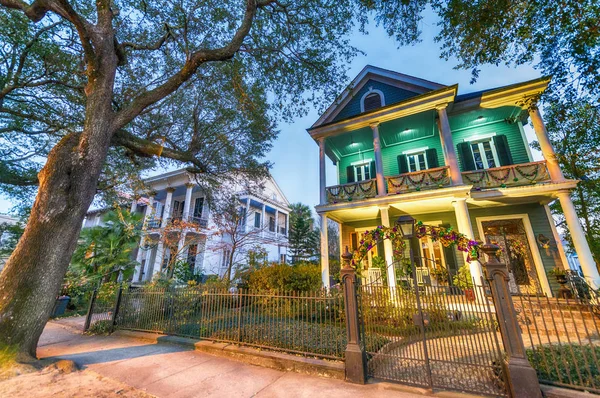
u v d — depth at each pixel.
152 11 7.15
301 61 8.27
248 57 8.26
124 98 8.02
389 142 12.02
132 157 7.84
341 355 4.10
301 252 26.81
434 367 4.21
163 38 7.30
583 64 4.91
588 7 4.55
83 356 4.73
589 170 8.02
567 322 5.70
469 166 10.18
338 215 10.90
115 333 6.55
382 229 4.50
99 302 7.33
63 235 4.44
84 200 4.73
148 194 12.22
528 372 2.88
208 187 11.14
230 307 5.46
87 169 4.80
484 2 5.23
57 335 6.56
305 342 4.68
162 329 6.05
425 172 8.73
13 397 3.00
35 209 4.43
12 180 8.19
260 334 4.99
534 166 7.95
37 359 4.07
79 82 7.53
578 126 6.27
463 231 7.73
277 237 21.38
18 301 3.99
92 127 5.02
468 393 3.17
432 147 11.34
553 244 8.25
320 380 3.68
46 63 6.89
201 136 9.37
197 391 3.34
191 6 7.25
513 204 8.99
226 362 4.45
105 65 5.44
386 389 3.37
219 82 8.88
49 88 7.48
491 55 5.84
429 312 4.23
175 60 8.43
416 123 10.38
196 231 12.72
